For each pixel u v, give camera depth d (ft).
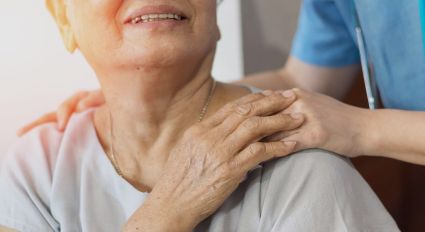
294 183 3.42
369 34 4.45
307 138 3.49
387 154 3.80
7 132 5.50
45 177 3.94
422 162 3.83
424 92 4.35
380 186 6.67
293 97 3.61
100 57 3.58
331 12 5.39
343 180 3.42
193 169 3.38
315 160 3.46
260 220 3.41
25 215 3.82
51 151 4.10
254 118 3.42
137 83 3.58
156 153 3.83
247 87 4.02
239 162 3.33
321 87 5.93
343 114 3.70
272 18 6.50
